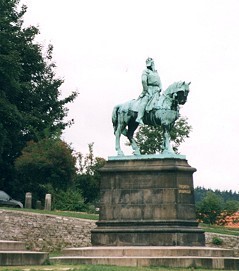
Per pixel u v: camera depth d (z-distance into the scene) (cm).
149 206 3322
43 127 6562
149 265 2800
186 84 3403
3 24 6253
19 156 6331
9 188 6538
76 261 2864
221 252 3052
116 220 3347
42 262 2711
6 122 6141
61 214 4450
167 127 3381
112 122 3538
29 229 4238
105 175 3422
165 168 3316
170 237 3206
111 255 3022
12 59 5941
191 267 2770
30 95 6738
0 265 2547
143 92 3472
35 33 6819
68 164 5981
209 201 6338
